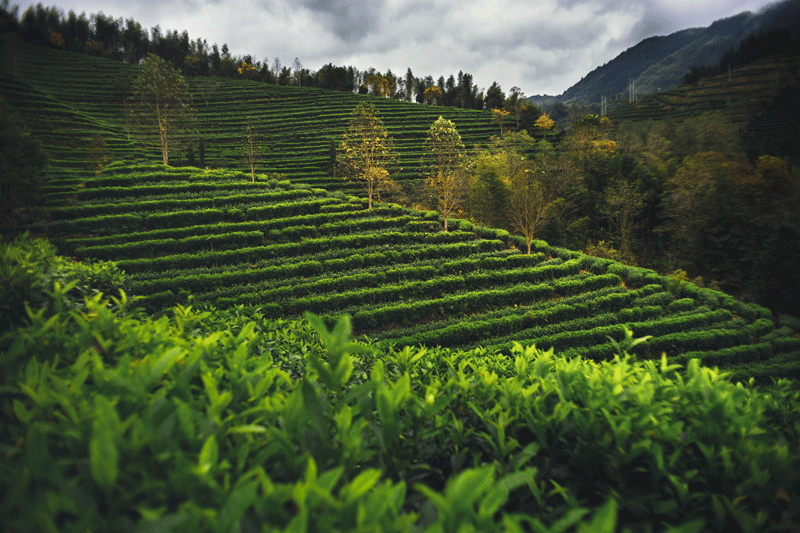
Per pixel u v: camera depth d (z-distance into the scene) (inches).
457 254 1236.5
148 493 50.9
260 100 3754.9
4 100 1429.6
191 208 1462.8
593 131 2610.7
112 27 4746.6
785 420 124.3
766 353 795.4
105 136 2468.0
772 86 3703.3
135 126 2591.0
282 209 1478.8
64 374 76.5
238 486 50.6
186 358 90.0
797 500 79.0
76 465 59.8
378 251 1218.6
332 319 881.5
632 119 4296.3
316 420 67.0
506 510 78.7
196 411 67.7
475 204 1780.3
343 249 1258.6
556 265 1144.8
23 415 63.2
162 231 1259.8
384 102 3836.1
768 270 1141.1
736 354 781.3
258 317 217.9
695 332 829.2
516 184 1628.9
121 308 120.5
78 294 207.3
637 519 80.7
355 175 2074.3
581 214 1924.2
